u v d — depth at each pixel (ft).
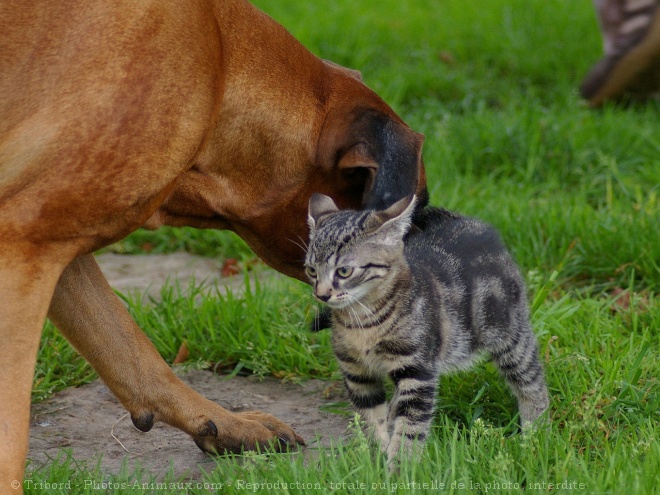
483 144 44.91
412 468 20.07
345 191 24.62
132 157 20.16
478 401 25.72
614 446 22.04
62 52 20.39
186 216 24.16
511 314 24.88
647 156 43.98
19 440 19.11
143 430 24.06
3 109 20.30
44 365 28.68
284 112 23.67
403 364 22.45
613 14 49.19
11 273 19.34
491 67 57.41
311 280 22.76
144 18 20.80
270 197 24.22
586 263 34.94
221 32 22.93
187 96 21.03
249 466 21.40
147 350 24.06
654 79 49.75
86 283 23.58
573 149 43.57
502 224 36.78
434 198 39.04
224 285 34.45
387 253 21.90
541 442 21.95
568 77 55.16
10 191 19.70
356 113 23.93
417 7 65.46
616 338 27.96
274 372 29.17
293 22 59.00
